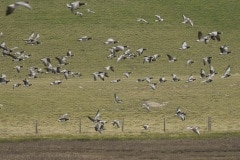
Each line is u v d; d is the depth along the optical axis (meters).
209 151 44.38
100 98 71.44
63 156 41.91
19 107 68.00
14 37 108.88
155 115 64.75
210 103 69.44
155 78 86.06
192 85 77.06
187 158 41.28
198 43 107.62
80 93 73.75
